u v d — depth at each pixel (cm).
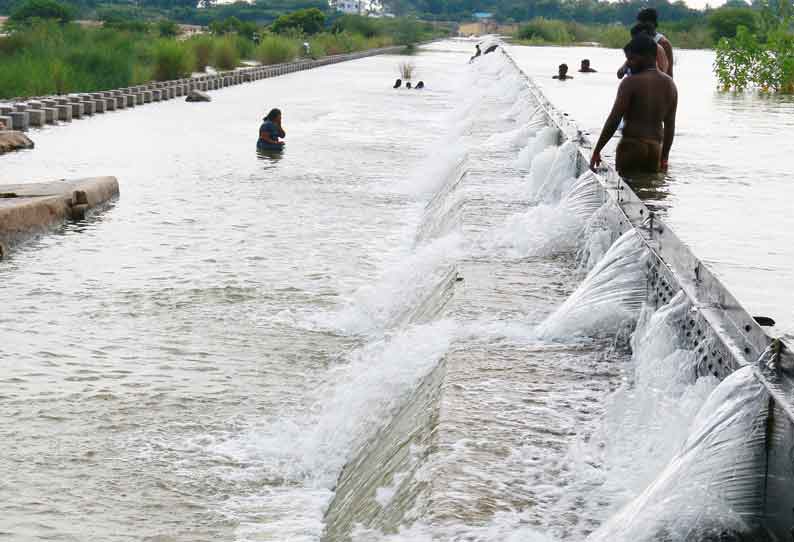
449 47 11206
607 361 650
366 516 530
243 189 1936
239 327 1080
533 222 1055
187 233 1541
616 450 504
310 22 10481
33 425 814
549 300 807
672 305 620
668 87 1113
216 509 669
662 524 420
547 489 463
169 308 1148
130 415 839
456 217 1202
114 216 1661
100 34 4934
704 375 550
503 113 2517
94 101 3397
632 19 12862
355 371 897
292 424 813
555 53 5294
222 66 5956
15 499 683
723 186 1035
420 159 2377
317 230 1579
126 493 695
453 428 530
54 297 1188
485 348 682
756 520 435
